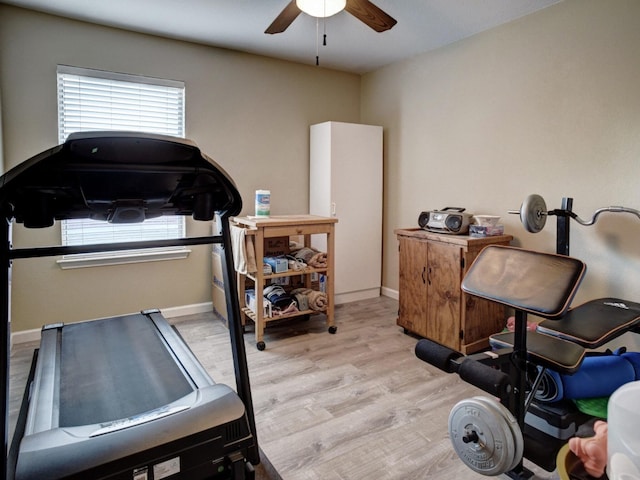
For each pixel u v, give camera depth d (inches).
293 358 108.4
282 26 98.2
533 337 68.9
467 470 65.6
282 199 159.9
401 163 159.2
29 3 107.4
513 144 118.7
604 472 39.4
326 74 167.0
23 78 112.0
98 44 120.9
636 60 91.9
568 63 104.4
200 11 111.6
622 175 95.4
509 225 121.0
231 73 144.4
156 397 59.6
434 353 56.1
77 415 54.3
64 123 118.8
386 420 79.6
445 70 138.8
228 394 54.5
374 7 87.9
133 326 91.7
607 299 87.4
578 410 70.0
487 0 104.7
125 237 131.0
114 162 44.8
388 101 163.5
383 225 169.5
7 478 40.8
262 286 114.8
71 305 124.0
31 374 71.9
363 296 165.5
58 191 46.6
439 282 113.8
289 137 159.6
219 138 144.3
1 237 42.3
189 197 60.3
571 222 105.6
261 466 66.2
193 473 47.4
